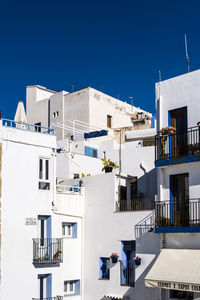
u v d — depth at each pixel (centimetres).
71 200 2903
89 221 2912
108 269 2802
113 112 5462
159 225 2414
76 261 2886
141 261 2545
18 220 2641
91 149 4444
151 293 2470
